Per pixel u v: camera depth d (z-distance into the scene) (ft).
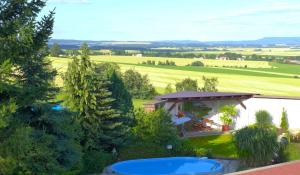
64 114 81.76
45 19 69.46
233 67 478.59
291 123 142.51
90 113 106.73
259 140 98.07
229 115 146.41
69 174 83.71
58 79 223.10
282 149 102.78
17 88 67.62
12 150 63.46
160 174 97.50
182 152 112.98
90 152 103.40
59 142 77.30
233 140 104.88
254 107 147.23
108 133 109.19
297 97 141.38
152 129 112.16
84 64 107.65
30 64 72.90
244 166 101.50
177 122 129.18
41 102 76.33
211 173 95.55
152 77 358.64
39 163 67.56
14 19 67.46
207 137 136.87
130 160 103.14
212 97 141.59
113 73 122.72
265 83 347.15
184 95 141.18
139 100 239.30
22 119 73.41
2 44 65.72
